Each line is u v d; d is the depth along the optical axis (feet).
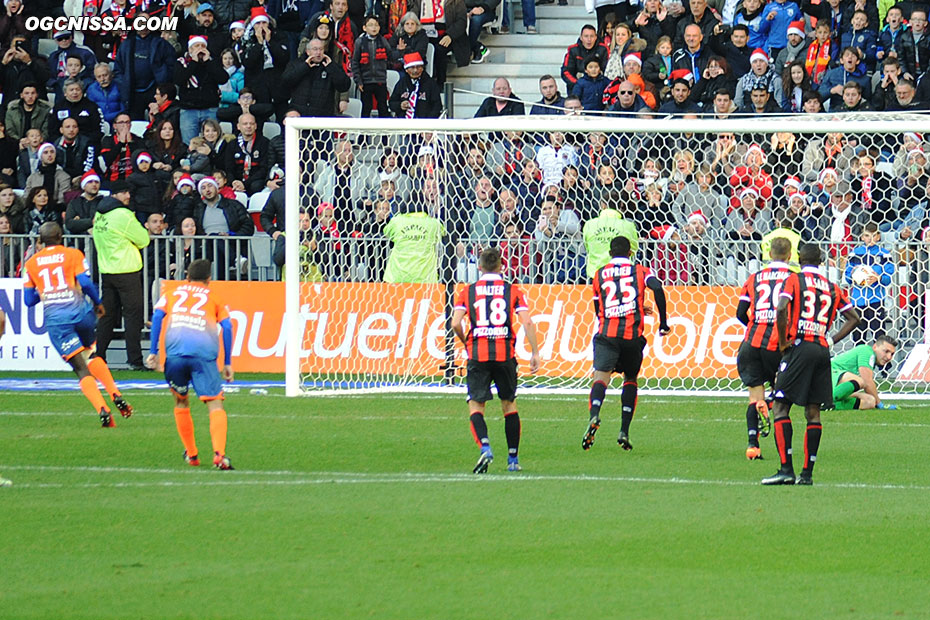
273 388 189.06
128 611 72.74
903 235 199.31
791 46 244.42
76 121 245.04
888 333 195.21
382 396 180.65
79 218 219.41
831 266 201.46
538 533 92.63
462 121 180.04
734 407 171.53
